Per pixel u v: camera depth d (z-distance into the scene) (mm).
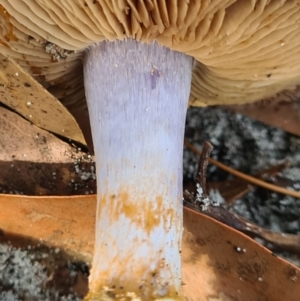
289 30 53
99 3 47
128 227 51
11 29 55
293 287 57
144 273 49
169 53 57
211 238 59
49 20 51
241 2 47
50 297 65
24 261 65
